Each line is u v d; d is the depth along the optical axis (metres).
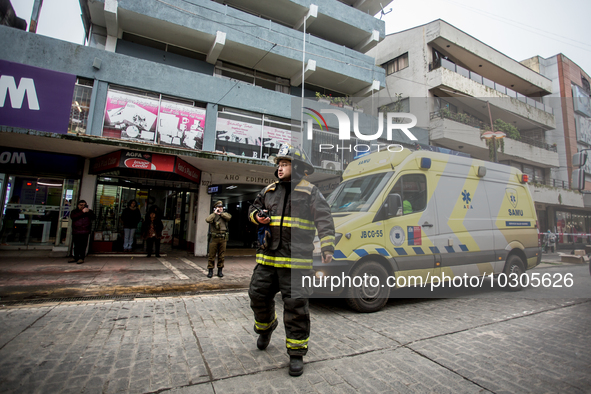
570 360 2.54
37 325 3.24
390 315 3.88
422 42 14.97
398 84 15.74
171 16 10.04
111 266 7.45
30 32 8.37
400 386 2.18
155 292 5.03
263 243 2.55
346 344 2.93
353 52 13.28
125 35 10.48
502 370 2.41
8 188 8.84
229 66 12.05
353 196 4.39
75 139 7.41
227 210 15.09
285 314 2.44
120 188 10.26
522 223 4.99
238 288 5.50
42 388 2.05
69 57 8.66
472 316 3.79
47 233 9.09
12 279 5.62
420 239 4.23
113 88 9.16
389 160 4.33
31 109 7.33
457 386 2.18
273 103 11.23
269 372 2.36
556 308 3.75
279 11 12.89
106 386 2.10
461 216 4.52
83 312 3.74
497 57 16.27
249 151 10.85
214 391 2.08
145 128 9.45
